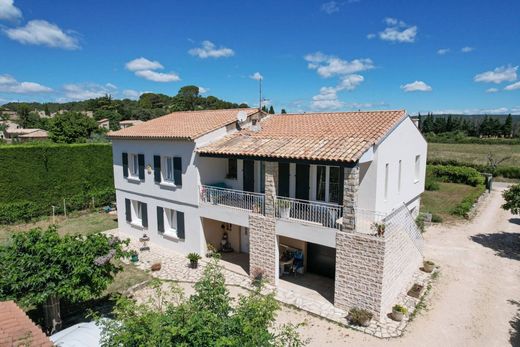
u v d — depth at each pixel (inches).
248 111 774.5
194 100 4320.9
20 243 400.2
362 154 476.7
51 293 381.7
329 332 447.5
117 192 880.3
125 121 3774.6
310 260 633.0
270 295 284.2
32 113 4261.8
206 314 251.8
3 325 295.6
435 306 506.0
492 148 2778.1
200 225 690.8
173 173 725.3
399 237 514.9
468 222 936.9
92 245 413.1
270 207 563.2
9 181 959.6
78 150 1102.4
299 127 679.7
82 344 323.6
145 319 243.8
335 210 519.2
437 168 1638.8
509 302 516.4
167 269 657.0
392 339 431.5
